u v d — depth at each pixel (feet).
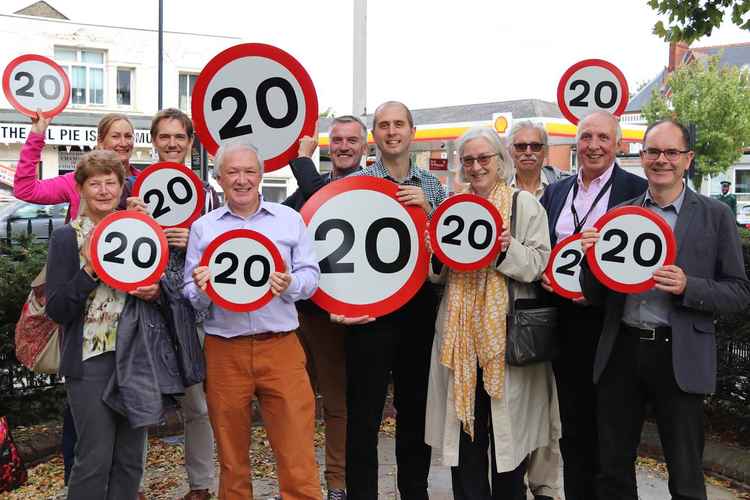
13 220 49.39
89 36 108.78
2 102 100.07
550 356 12.51
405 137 13.76
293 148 14.32
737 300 11.31
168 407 12.25
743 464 16.49
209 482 14.89
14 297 17.17
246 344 12.14
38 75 17.97
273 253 11.71
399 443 13.79
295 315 12.57
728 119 119.24
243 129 14.12
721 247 11.58
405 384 13.69
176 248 13.78
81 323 11.70
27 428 18.16
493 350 12.30
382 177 13.99
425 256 13.30
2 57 103.19
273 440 12.40
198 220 12.48
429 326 13.65
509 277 12.62
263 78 14.10
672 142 11.57
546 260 12.69
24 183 15.53
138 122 110.73
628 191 13.60
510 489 12.89
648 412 19.42
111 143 15.17
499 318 12.37
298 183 14.11
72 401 11.79
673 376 11.50
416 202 13.32
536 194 17.56
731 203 83.87
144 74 112.57
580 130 13.74
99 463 11.76
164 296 12.13
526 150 17.24
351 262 13.30
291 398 12.28
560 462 17.53
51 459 17.35
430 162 68.49
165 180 14.01
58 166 104.42
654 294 11.66
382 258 13.33
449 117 123.75
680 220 11.73
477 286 12.58
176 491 15.72
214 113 14.03
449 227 12.31
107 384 11.72
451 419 12.60
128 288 11.57
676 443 11.60
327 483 15.30
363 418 13.20
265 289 11.75
